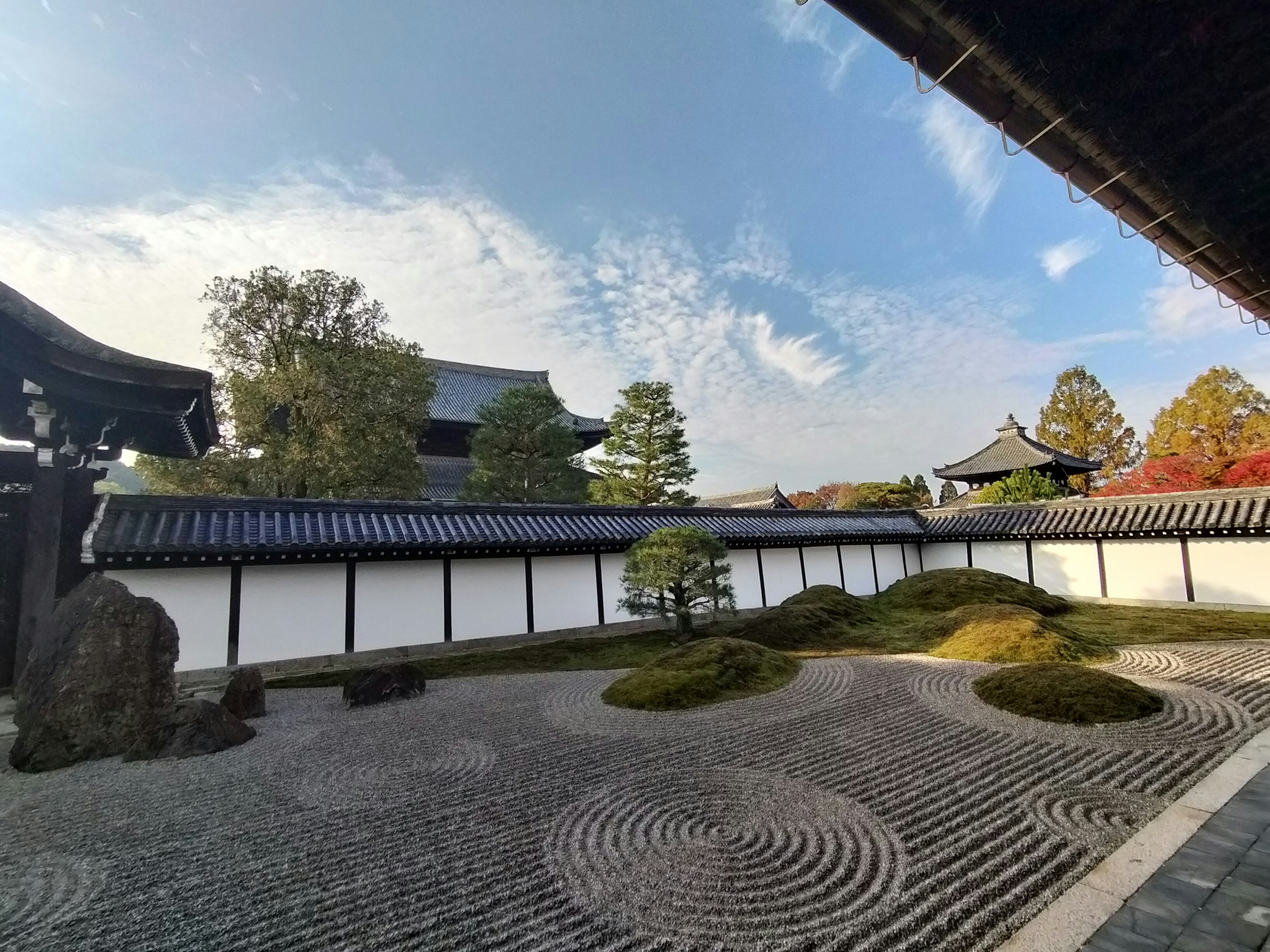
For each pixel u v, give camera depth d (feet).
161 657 23.47
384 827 15.35
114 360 29.32
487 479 73.87
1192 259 9.07
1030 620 34.88
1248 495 48.19
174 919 11.71
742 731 22.24
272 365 52.42
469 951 10.41
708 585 40.93
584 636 47.09
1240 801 14.80
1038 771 17.46
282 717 26.61
